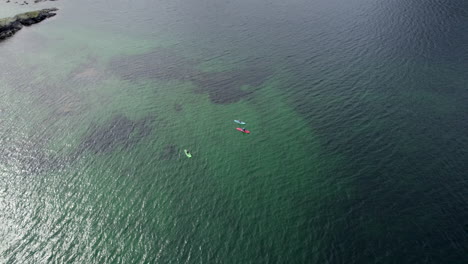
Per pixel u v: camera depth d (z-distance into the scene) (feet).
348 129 165.27
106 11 368.48
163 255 106.83
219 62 241.96
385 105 181.57
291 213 120.37
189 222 117.91
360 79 208.85
